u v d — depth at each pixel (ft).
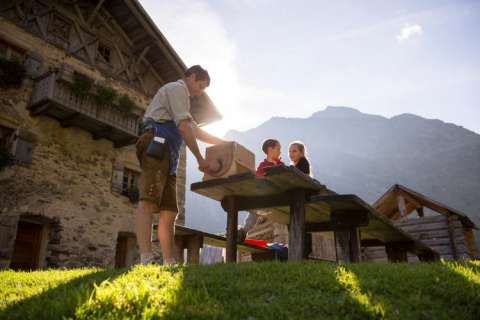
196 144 12.14
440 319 7.14
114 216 42.96
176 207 11.94
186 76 12.96
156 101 12.12
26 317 6.91
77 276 10.82
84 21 45.98
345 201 13.33
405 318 7.06
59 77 37.81
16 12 39.91
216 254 63.05
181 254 21.45
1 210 33.55
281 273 9.94
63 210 38.24
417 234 53.01
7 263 33.04
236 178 12.75
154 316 6.74
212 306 7.33
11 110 36.73
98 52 46.98
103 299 7.31
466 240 57.11
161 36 49.14
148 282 8.68
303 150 16.94
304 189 13.57
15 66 36.96
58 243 37.09
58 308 6.94
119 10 48.34
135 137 43.37
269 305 7.57
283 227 43.16
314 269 10.28
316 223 18.43
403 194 55.62
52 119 39.68
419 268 10.53
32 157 36.99
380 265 11.29
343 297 7.98
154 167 11.44
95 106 40.68
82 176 40.88
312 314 7.24
